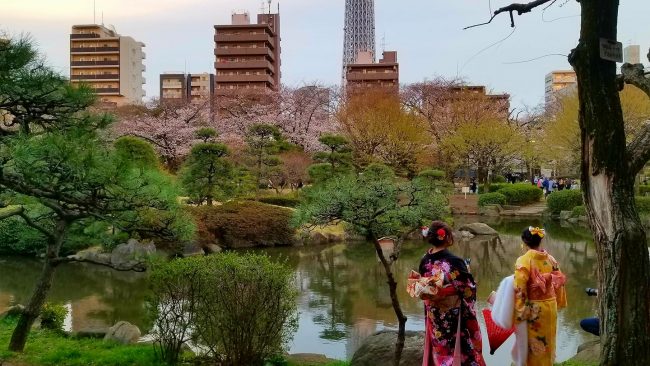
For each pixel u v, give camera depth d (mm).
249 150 28906
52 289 14000
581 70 3680
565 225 27828
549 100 53750
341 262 18250
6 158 5387
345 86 55094
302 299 12695
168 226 7070
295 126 41844
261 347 6410
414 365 5965
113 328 8461
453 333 4379
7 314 9867
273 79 77812
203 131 24844
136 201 6219
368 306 11969
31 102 5617
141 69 79312
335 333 9945
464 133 35562
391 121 35062
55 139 5258
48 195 5738
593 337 9219
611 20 3627
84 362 6570
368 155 33625
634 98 26984
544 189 40469
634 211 3592
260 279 6383
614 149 3592
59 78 5594
